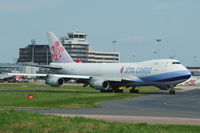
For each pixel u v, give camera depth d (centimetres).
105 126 3716
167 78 10938
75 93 10856
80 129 3538
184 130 3688
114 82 11781
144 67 11344
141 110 5953
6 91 11825
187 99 8706
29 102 8031
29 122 3862
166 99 8625
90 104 6969
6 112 4512
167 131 3559
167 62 11069
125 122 4341
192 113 5562
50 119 4069
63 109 6078
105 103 7294
